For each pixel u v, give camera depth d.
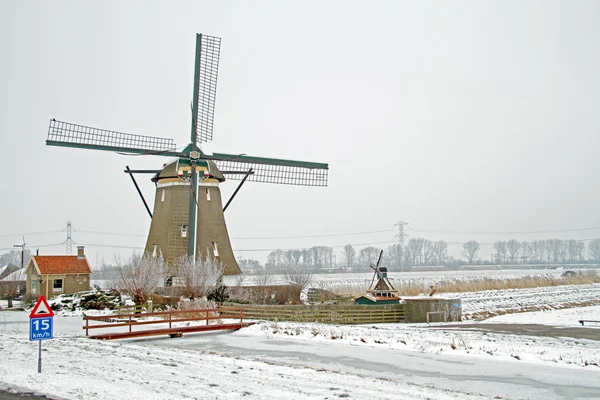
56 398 10.38
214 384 11.91
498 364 16.11
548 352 17.64
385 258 192.25
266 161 43.06
